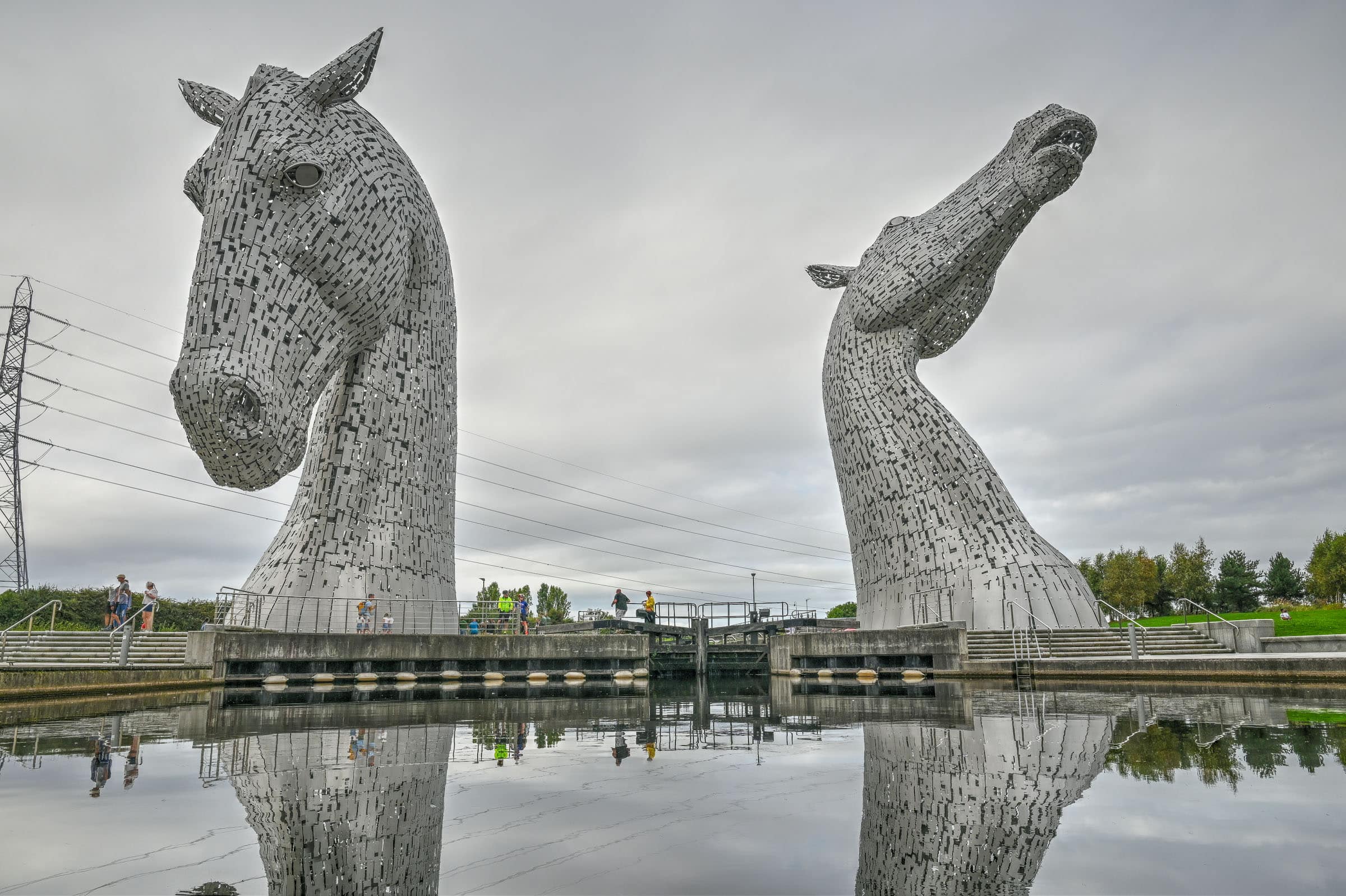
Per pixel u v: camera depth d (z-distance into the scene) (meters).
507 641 17.27
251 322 12.91
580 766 5.81
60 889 3.03
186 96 15.63
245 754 6.27
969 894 2.96
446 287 20.00
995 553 21.33
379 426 18.12
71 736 7.32
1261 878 3.07
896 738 7.15
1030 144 22.75
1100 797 4.55
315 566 17.14
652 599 27.44
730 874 3.26
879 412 23.78
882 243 24.91
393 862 3.43
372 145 15.45
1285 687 12.96
